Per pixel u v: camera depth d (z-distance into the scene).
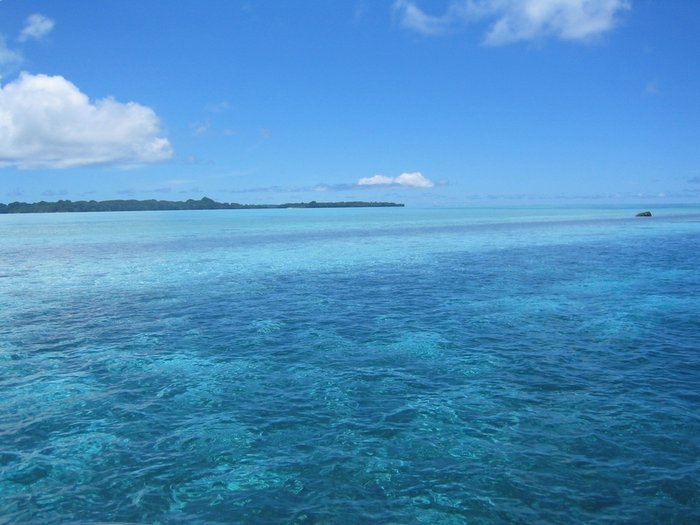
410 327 14.12
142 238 49.34
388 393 9.49
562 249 33.91
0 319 15.65
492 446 7.47
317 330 13.95
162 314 16.16
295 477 6.77
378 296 18.59
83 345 12.85
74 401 9.34
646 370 10.48
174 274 24.73
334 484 6.59
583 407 8.73
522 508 6.04
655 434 7.72
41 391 9.84
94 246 40.97
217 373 10.70
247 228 65.94
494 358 11.38
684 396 9.12
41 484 6.70
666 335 13.00
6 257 33.22
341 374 10.52
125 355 11.99
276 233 54.88
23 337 13.60
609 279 21.42
